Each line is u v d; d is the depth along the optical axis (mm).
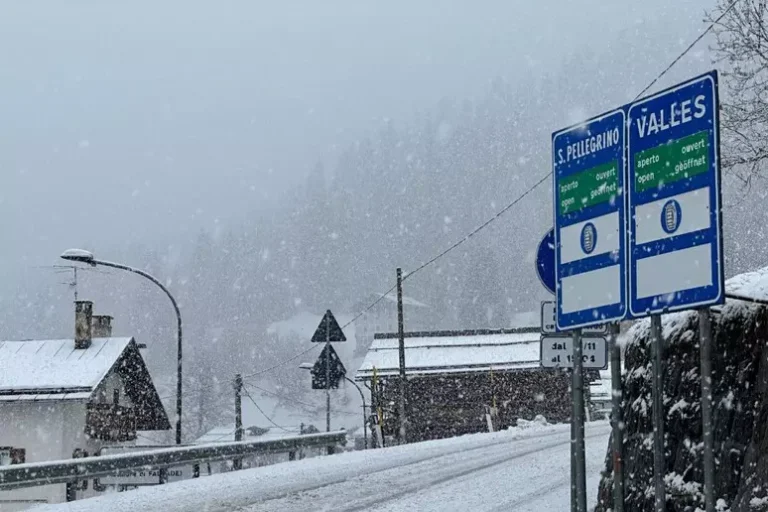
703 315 8461
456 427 49906
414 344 53719
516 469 20438
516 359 50469
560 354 11859
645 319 13258
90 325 48625
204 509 16203
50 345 48438
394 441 48250
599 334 11930
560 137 10797
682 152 8789
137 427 50969
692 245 8562
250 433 85062
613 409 10352
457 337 54281
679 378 11820
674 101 8953
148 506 16875
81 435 45000
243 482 20000
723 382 11078
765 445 9609
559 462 21547
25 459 44594
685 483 11148
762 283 11430
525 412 49875
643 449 12180
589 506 15008
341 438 28859
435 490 17562
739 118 15641
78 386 44625
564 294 10562
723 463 10648
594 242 10086
